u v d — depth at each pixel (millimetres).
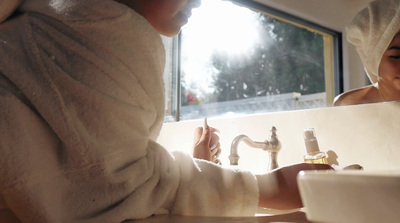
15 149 539
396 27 868
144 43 678
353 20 941
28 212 544
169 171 653
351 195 299
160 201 622
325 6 1007
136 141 641
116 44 651
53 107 583
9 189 534
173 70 1393
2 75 614
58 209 561
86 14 648
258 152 1064
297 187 655
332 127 951
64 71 617
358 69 927
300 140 996
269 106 1115
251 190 643
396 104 858
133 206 581
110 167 594
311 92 1016
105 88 626
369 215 289
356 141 910
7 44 646
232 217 621
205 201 639
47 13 667
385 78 878
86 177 587
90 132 605
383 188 280
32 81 599
